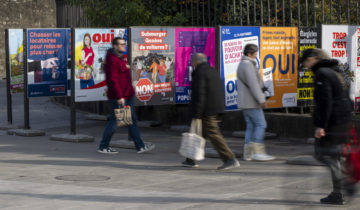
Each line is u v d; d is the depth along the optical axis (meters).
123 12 16.50
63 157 11.77
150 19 17.27
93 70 14.22
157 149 13.05
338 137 6.30
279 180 9.11
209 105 9.90
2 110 21.78
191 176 9.59
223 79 12.25
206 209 7.13
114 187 8.66
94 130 16.59
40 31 15.04
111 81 11.81
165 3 17.38
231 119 15.45
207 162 11.15
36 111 21.36
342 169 6.19
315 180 6.39
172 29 13.84
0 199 7.76
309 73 13.79
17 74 16.44
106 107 19.06
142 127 17.06
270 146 13.23
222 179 9.28
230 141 14.16
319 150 6.39
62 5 20.33
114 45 11.86
